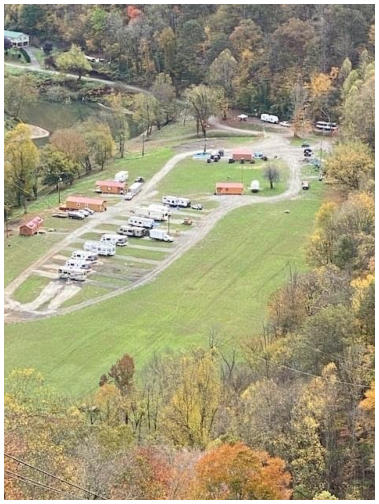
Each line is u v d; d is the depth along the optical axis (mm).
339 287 71062
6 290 94812
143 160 142125
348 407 51594
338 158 110062
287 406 51875
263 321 81812
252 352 69125
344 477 48281
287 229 109312
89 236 110375
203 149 146875
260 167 135750
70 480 43875
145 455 46625
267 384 54906
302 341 60312
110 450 47281
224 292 92500
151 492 43719
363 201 85250
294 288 74875
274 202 119438
